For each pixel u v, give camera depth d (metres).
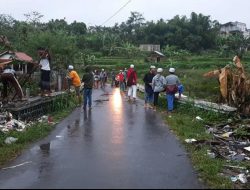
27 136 11.30
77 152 9.65
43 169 8.24
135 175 7.65
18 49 36.91
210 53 105.44
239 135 12.61
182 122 14.30
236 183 8.05
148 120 15.21
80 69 48.12
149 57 92.69
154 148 10.12
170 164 8.55
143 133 12.30
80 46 96.44
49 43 36.97
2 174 8.06
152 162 8.69
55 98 18.45
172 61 79.62
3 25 49.19
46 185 7.12
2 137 11.21
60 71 27.47
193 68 65.69
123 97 27.22
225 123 14.39
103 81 41.50
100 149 9.95
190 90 23.92
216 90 22.78
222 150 10.76
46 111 17.34
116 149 9.95
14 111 13.94
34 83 19.77
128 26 137.00
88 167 8.23
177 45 114.56
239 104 16.16
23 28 42.56
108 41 105.31
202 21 116.69
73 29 112.81
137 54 97.06
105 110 18.64
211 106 16.00
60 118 15.84
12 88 16.23
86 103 18.84
